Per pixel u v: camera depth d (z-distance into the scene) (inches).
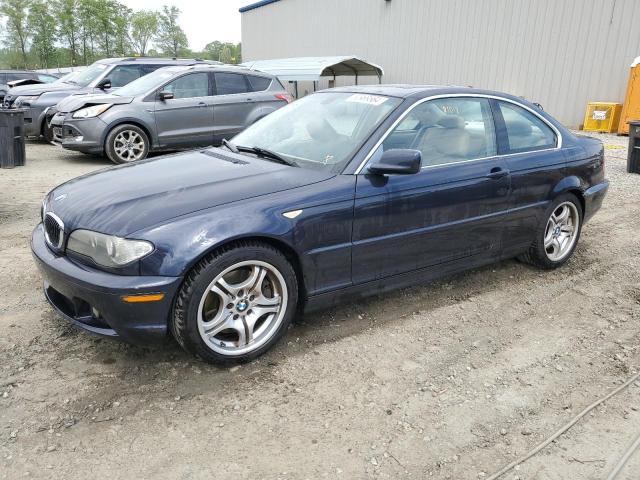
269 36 1122.7
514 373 126.3
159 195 122.6
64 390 113.3
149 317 110.8
